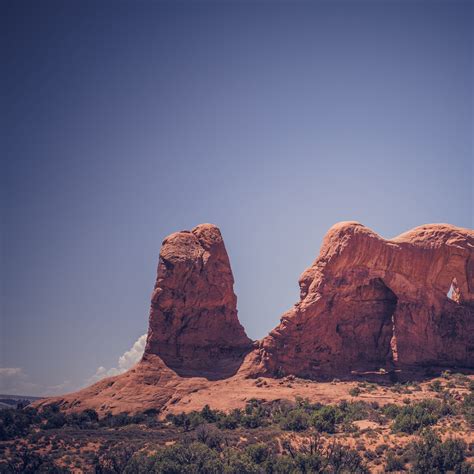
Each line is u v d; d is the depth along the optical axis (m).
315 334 105.25
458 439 81.50
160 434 91.12
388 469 78.94
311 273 107.56
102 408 100.88
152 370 104.06
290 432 87.69
